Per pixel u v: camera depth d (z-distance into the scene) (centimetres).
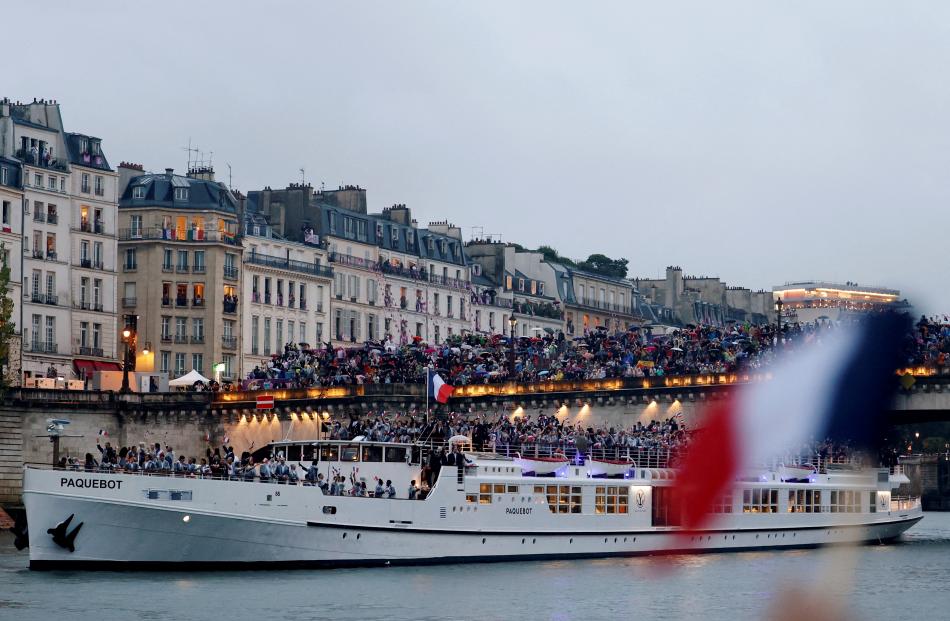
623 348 16875
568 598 9912
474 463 11294
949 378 14325
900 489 19388
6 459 16000
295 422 16562
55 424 10669
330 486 10756
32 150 18100
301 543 10575
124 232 19575
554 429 14062
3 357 15938
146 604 9262
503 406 16062
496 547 11319
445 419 15262
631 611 9544
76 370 18500
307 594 9700
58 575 10200
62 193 18362
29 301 17888
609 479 11931
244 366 19962
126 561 10325
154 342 19412
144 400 16712
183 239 19500
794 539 13088
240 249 19888
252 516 10406
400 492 11075
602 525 11869
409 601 9575
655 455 12700
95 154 18950
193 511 10281
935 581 11100
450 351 17162
